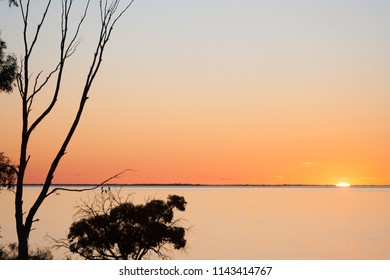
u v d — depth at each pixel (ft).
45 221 602.03
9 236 343.26
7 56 100.83
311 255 463.83
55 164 73.97
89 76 77.41
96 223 127.03
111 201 133.80
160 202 132.87
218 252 453.99
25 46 75.31
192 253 434.30
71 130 75.36
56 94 75.92
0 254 94.17
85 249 128.36
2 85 99.40
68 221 604.08
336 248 523.29
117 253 130.11
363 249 519.19
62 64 76.28
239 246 506.07
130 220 128.57
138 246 129.29
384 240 595.88
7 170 93.81
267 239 581.94
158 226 129.29
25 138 74.23
